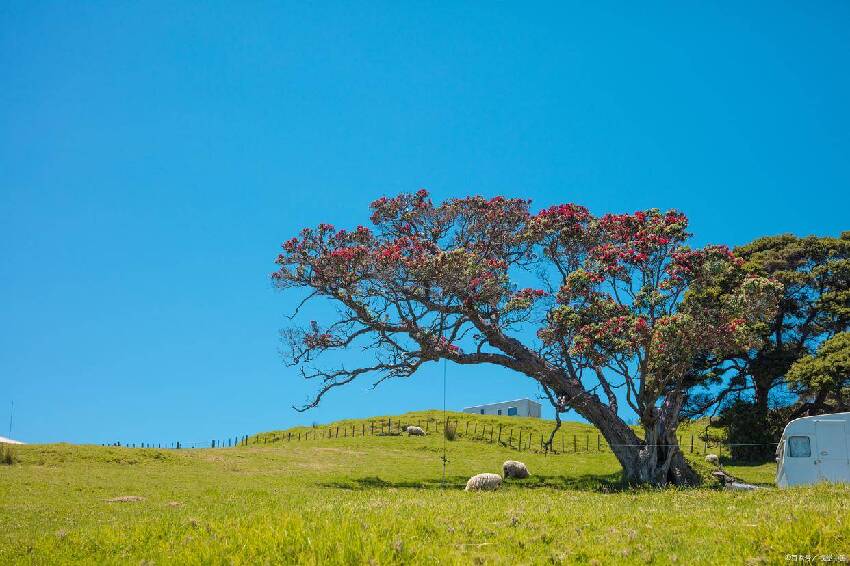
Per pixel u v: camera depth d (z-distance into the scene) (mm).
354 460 54719
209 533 16719
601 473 47531
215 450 57250
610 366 38719
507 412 96875
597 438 67375
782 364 57031
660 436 39562
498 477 37188
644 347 37875
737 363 58812
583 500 23891
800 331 60094
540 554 14445
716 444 59938
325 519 16422
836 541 13602
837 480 31031
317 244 45094
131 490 35438
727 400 58562
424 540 15227
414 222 49219
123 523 19859
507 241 47750
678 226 40406
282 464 50812
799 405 59062
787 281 58188
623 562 13828
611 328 37812
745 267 44156
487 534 15953
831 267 58938
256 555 14406
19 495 33125
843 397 53719
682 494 26062
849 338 52250
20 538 18969
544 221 44844
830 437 31609
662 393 40719
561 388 42594
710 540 14898
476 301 42281
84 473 42250
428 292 42844
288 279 44156
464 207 48750
